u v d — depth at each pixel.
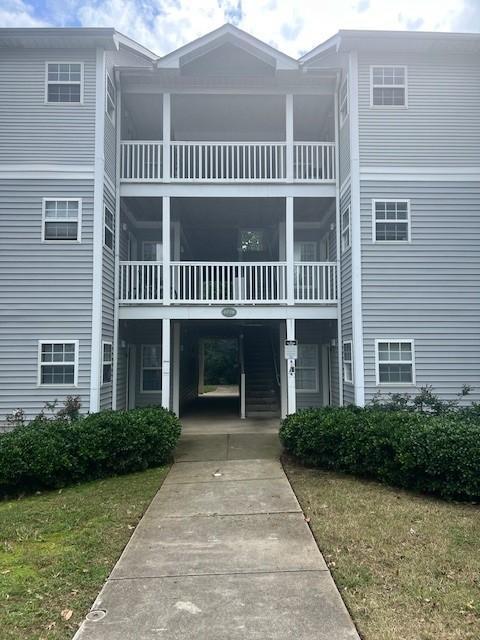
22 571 3.94
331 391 12.42
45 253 9.34
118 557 4.21
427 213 9.74
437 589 3.54
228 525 4.98
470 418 7.18
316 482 6.57
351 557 4.13
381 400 9.40
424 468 5.89
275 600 3.42
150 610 3.31
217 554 4.25
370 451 6.58
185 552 4.30
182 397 15.87
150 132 12.75
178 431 8.48
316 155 11.47
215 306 10.60
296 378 13.20
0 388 9.09
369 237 9.66
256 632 3.03
